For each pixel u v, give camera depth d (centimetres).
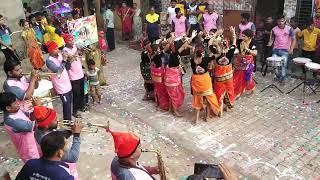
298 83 902
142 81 976
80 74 753
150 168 376
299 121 716
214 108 723
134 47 1315
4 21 919
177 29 1107
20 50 960
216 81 732
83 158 617
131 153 304
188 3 1187
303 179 539
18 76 541
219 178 296
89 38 893
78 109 795
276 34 895
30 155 491
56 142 322
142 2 1369
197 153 623
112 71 1068
